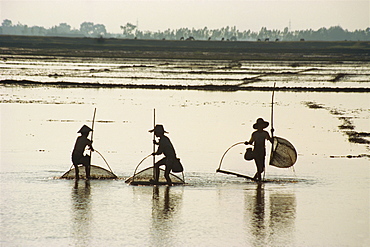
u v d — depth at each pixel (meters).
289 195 43.62
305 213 38.16
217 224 35.25
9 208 38.28
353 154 64.31
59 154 61.03
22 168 52.91
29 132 77.62
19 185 45.75
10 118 92.12
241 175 49.53
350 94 154.75
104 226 34.41
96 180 49.06
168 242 31.50
